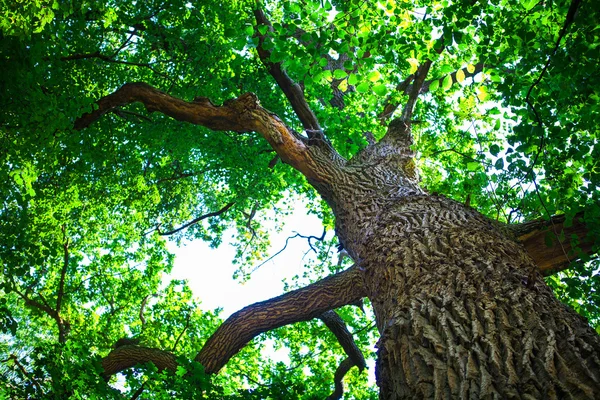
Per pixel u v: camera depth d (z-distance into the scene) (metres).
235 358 13.02
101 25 9.20
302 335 13.36
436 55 6.76
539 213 6.21
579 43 5.39
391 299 4.04
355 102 10.84
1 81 6.78
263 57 8.86
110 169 12.00
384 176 6.70
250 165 12.55
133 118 10.99
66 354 5.62
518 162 5.96
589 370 2.63
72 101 7.46
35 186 9.51
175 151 12.15
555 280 7.73
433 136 11.46
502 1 6.41
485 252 4.16
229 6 10.05
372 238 5.04
